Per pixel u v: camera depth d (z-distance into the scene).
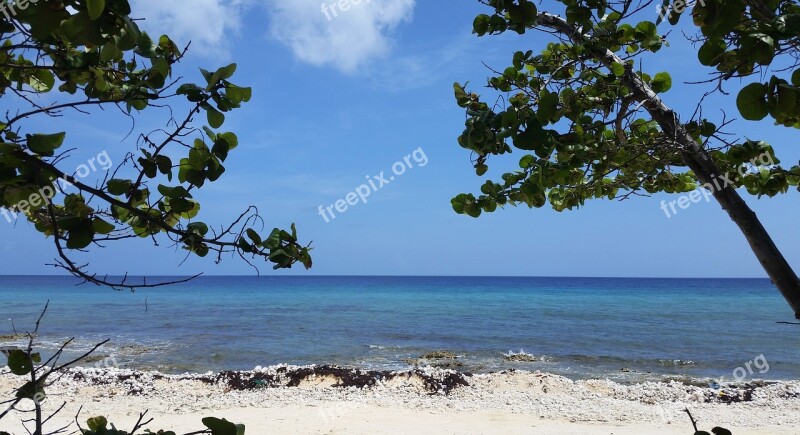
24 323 40.81
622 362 25.55
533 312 57.12
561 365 24.73
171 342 30.83
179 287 142.38
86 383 16.59
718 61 2.18
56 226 1.85
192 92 1.83
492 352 28.36
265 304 70.69
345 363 24.72
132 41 1.59
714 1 2.01
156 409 14.20
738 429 13.07
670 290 127.69
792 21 1.84
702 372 23.16
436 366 24.30
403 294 103.75
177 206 1.98
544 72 4.34
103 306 63.50
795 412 14.59
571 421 13.72
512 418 13.88
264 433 12.05
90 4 1.38
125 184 1.91
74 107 1.82
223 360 25.09
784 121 2.92
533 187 4.01
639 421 13.74
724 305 70.06
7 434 1.94
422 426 12.91
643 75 4.23
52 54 2.03
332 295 100.25
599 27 3.64
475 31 3.34
